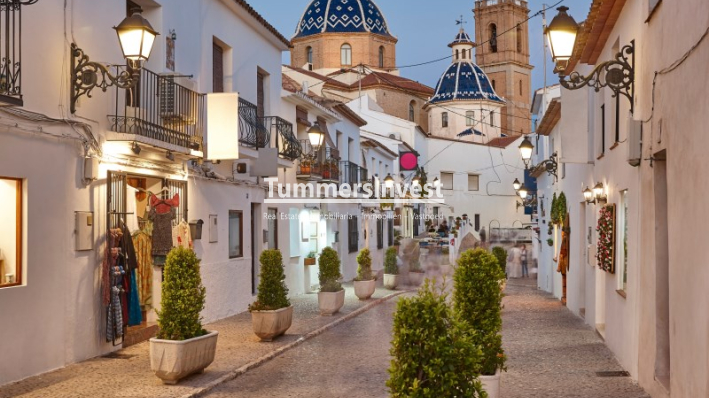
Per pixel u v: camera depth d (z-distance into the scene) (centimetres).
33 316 1006
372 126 4816
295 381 1019
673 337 773
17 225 991
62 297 1071
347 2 5647
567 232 2006
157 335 976
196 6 1574
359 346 1326
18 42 980
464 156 5647
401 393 590
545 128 2394
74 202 1105
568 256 1994
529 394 916
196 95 1480
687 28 726
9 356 959
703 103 666
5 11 923
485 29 8456
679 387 744
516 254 3628
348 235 3092
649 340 910
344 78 5475
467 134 6153
